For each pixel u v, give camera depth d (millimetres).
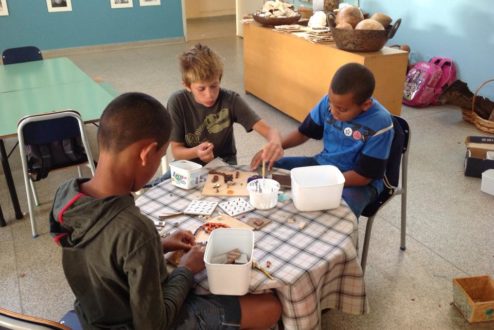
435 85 4156
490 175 2688
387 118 1684
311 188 1308
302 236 1233
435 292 1931
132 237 895
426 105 4250
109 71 5512
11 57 3600
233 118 1938
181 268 1094
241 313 1110
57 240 972
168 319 992
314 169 1431
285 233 1248
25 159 2170
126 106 912
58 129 2215
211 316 1089
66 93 2760
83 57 6297
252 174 1596
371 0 5047
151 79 5137
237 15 7352
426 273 2047
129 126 900
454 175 2943
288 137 1973
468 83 4152
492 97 3953
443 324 1763
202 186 1528
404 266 2094
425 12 4414
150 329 946
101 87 2893
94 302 1013
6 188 2871
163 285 1046
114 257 917
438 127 3746
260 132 1851
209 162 1710
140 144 921
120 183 947
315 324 1144
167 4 6914
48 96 2699
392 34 3059
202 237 1239
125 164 932
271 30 3926
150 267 917
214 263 1078
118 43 6816
